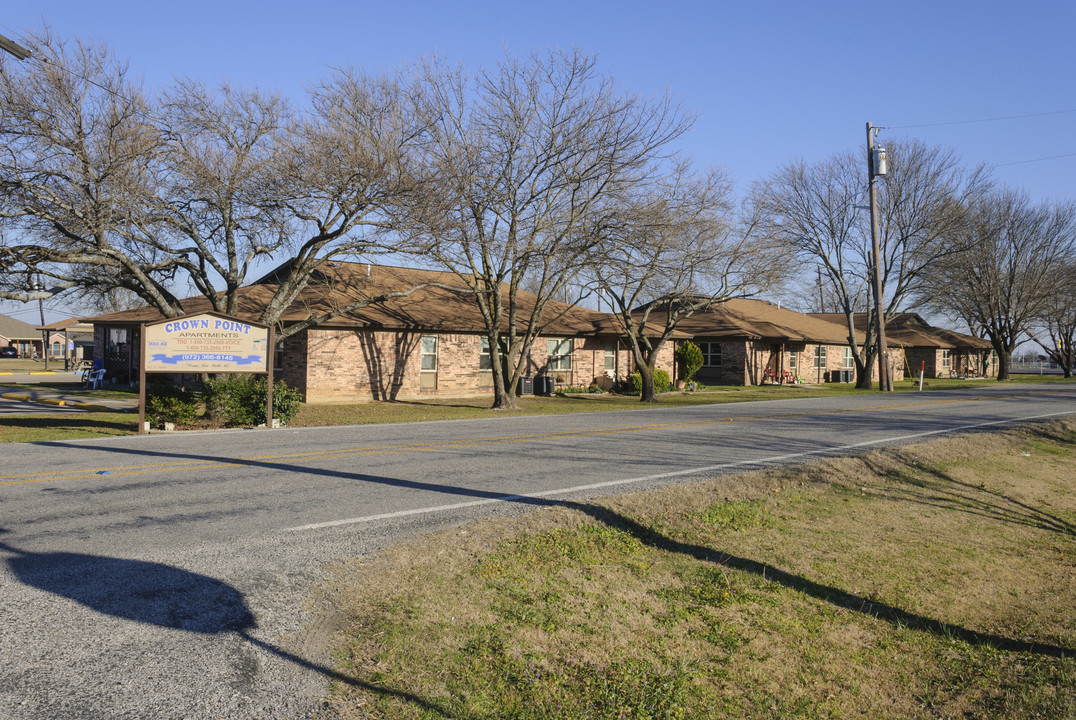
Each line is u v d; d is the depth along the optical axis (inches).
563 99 840.9
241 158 722.8
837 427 719.7
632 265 874.8
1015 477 551.2
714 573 288.0
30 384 1286.9
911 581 311.1
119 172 611.5
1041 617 289.1
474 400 1072.2
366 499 350.9
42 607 207.0
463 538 286.8
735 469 463.2
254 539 277.0
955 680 226.2
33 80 593.3
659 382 1346.0
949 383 1948.8
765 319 1796.3
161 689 167.9
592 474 436.1
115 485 372.8
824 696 207.6
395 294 827.4
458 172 775.7
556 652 207.6
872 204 1437.0
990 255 1974.7
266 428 664.4
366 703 170.7
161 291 759.7
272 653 189.3
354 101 719.1
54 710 156.3
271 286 1117.1
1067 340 2407.7
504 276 919.7
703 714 189.3
